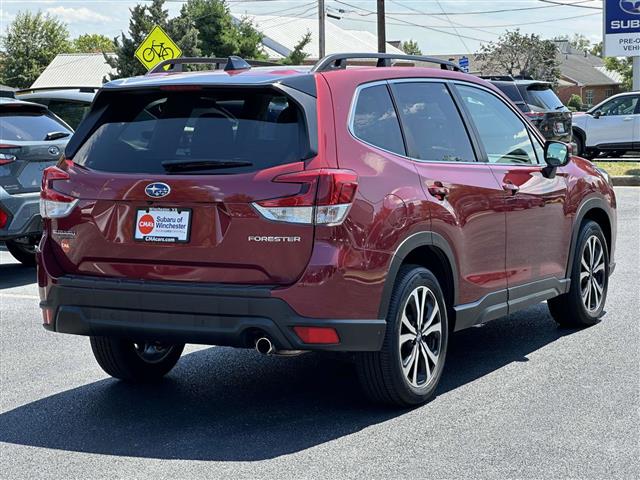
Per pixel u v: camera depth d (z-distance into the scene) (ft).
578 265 25.48
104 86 19.04
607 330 25.93
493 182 21.49
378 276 17.69
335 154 17.44
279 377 22.07
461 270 20.31
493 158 22.21
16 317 29.58
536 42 245.86
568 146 23.86
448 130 20.99
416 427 18.07
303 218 16.88
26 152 35.27
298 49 216.13
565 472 15.58
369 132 18.62
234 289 17.02
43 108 37.88
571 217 24.90
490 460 16.20
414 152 19.57
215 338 17.35
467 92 22.26
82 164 18.81
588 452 16.49
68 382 22.03
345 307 17.17
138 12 183.42
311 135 17.30
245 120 17.88
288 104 17.74
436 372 19.75
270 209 16.94
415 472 15.71
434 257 20.10
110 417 19.25
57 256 18.93
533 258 23.20
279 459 16.49
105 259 18.25
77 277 18.48
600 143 91.20
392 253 17.98
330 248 16.93
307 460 16.42
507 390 20.44
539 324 27.09
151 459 16.69
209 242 17.30
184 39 183.52
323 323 16.96
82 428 18.57
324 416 18.94
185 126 18.24
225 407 19.75
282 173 17.03
